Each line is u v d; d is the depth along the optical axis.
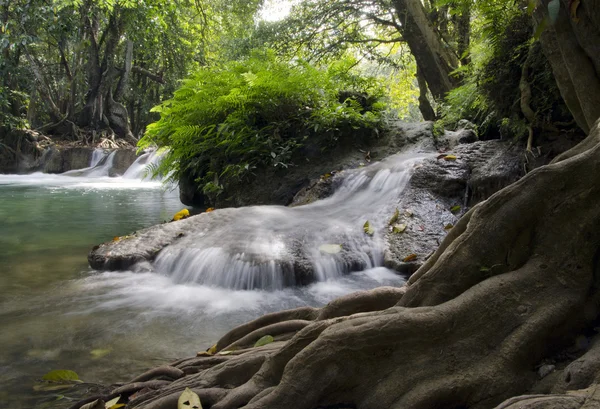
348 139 8.75
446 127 9.34
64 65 26.69
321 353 1.99
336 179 7.61
